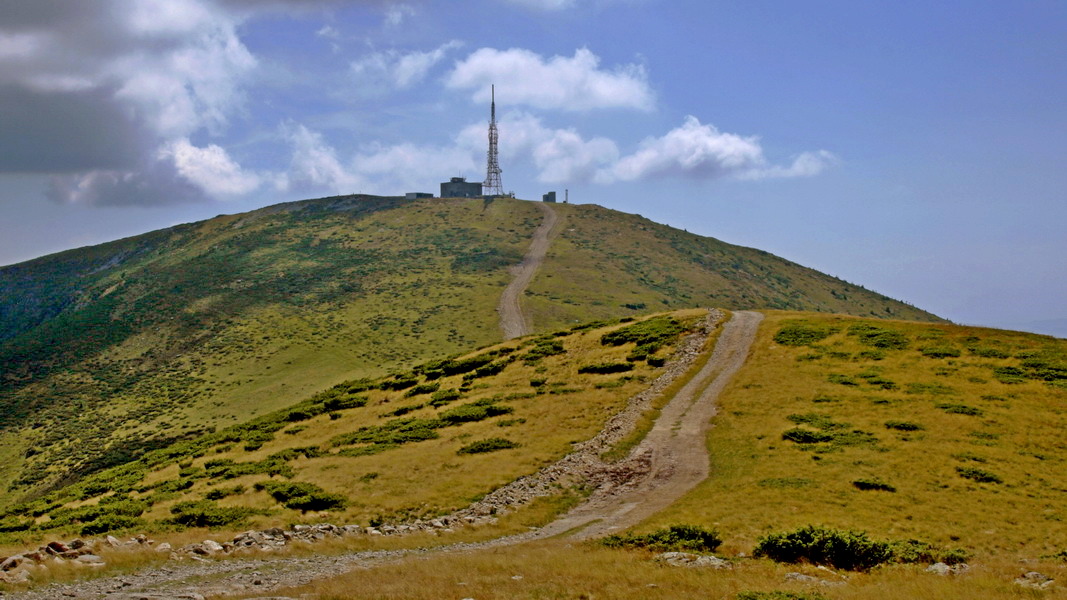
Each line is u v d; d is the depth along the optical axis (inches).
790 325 2918.3
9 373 7288.4
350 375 6407.5
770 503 1407.5
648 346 2898.6
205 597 813.2
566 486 1684.3
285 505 1631.4
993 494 1407.5
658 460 1797.5
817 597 772.0
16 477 4889.3
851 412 1977.1
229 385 6402.6
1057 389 2003.0
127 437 5369.1
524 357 3125.0
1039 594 799.1
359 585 866.1
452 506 1568.7
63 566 956.0
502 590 832.3
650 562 1002.1
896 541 1134.4
